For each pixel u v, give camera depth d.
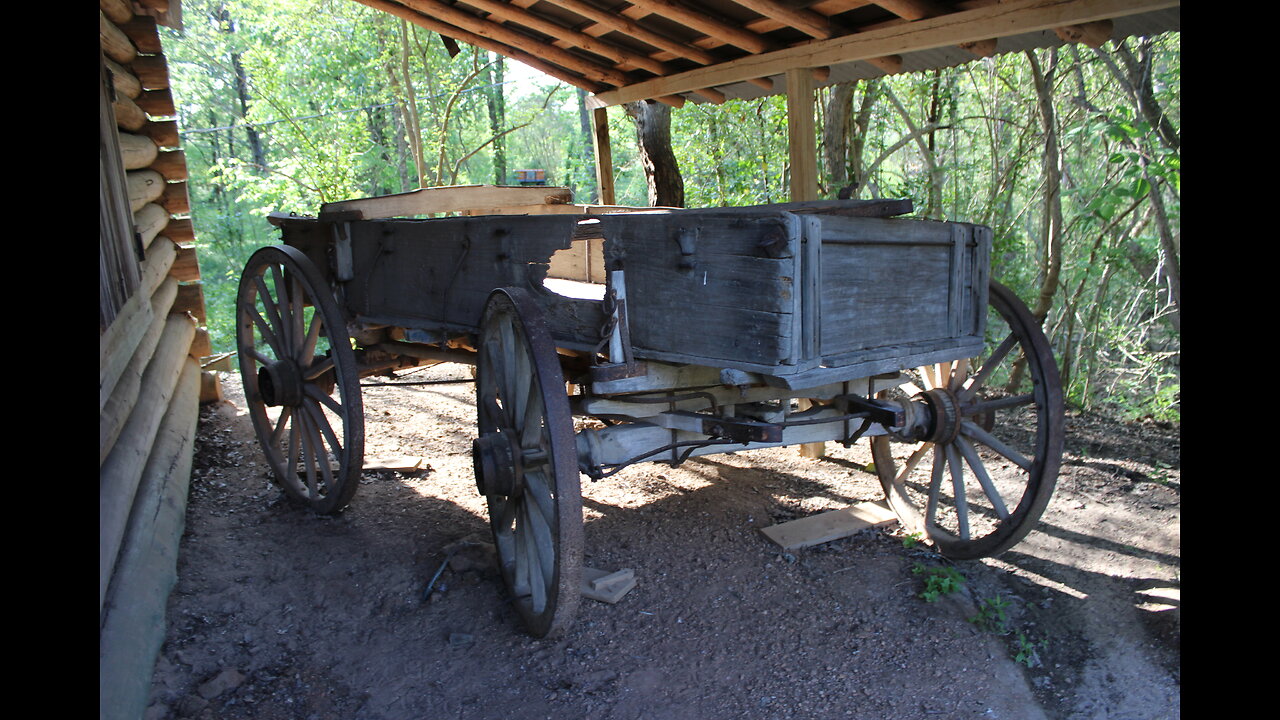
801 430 3.55
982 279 3.42
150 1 5.73
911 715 2.67
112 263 3.52
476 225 3.53
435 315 3.89
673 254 2.79
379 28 14.74
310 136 14.91
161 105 5.99
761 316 2.56
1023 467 3.42
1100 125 6.02
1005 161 8.91
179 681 2.77
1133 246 8.12
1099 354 8.28
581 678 2.89
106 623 2.63
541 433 3.04
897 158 13.52
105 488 3.00
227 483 4.58
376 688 2.85
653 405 3.28
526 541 3.16
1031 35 4.29
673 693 2.81
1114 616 3.24
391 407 6.58
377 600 3.41
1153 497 4.46
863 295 2.87
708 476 4.93
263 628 3.16
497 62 21.19
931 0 4.18
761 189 9.34
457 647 3.09
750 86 5.92
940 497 4.55
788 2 4.43
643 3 4.59
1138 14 3.81
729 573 3.64
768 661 2.98
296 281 4.07
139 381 3.79
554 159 28.53
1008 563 3.71
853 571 3.65
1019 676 2.89
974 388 3.61
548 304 3.22
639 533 4.08
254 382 4.59
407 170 19.83
